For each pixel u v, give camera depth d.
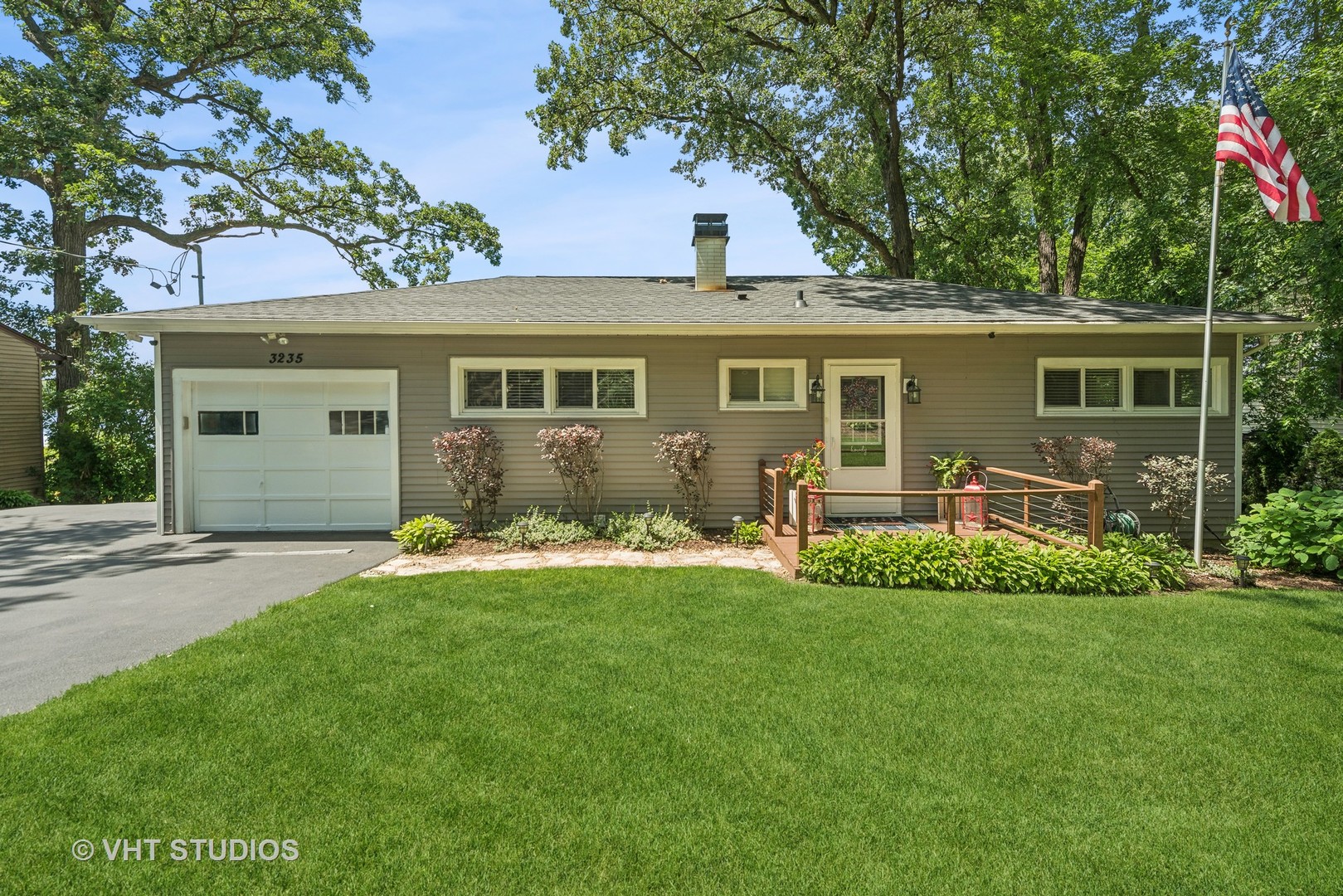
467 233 23.70
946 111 19.25
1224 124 7.36
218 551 8.62
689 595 6.41
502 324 9.29
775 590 6.59
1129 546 7.33
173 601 6.23
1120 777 3.29
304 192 22.56
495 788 3.16
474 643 5.07
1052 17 15.88
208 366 9.79
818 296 11.30
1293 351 12.48
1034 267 22.86
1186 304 13.96
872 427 10.08
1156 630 5.41
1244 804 3.09
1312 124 11.55
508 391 9.98
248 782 3.19
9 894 2.46
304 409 9.95
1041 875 2.60
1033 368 9.98
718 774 3.29
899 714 3.93
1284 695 4.22
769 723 3.81
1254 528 8.21
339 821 2.90
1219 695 4.21
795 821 2.92
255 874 2.58
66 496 19.11
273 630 5.31
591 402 10.02
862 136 17.08
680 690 4.25
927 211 20.36
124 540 9.43
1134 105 14.73
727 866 2.64
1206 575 7.38
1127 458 9.95
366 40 22.72
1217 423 9.92
